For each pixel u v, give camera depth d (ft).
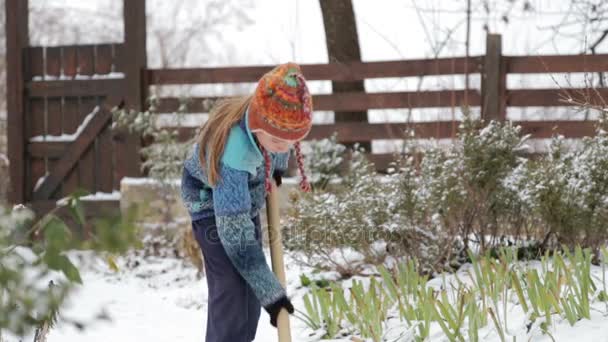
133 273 23.11
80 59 29.76
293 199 18.70
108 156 29.30
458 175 16.78
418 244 16.67
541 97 26.25
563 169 16.60
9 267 6.86
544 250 17.07
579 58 25.96
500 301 13.39
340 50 30.12
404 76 27.71
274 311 10.58
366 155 27.37
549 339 11.23
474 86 29.25
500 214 17.38
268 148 10.57
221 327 11.53
